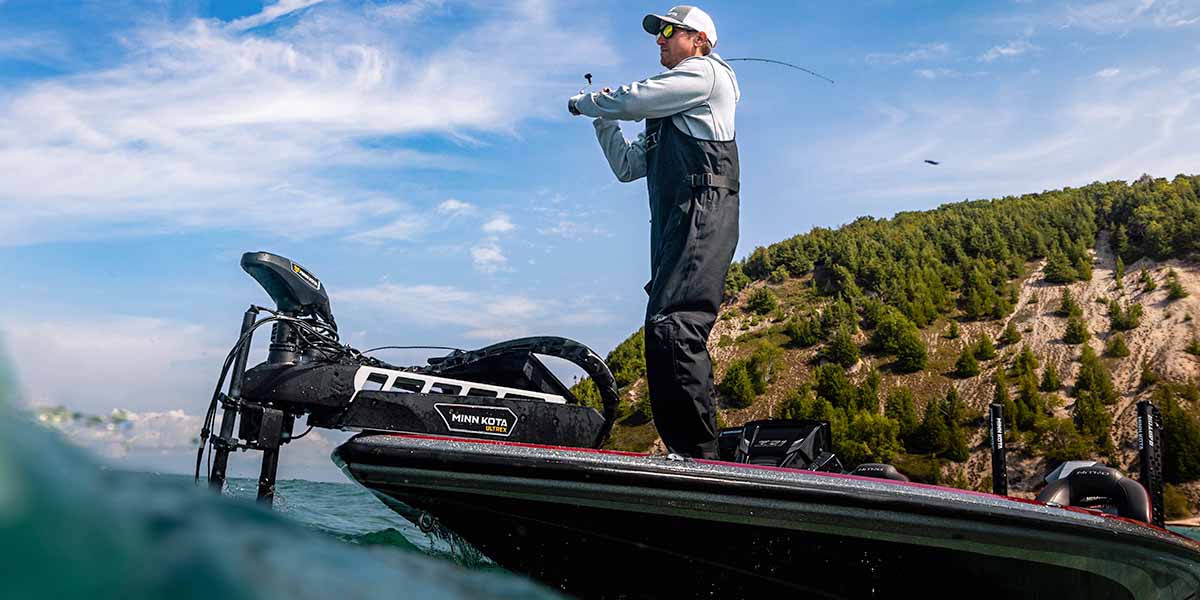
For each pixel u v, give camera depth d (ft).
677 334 8.90
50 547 1.12
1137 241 247.91
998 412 13.64
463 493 7.54
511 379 9.37
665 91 9.36
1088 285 235.61
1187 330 201.05
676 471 7.57
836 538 7.92
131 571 1.24
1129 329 209.77
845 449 176.86
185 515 1.61
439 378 8.83
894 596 8.21
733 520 7.71
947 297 243.60
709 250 9.16
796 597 8.12
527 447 7.56
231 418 7.97
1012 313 230.89
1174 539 9.64
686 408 8.86
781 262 277.03
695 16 10.28
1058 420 175.52
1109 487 11.48
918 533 7.98
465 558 8.29
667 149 9.65
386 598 1.75
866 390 196.34
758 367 217.15
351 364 8.56
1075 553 8.66
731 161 9.51
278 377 8.15
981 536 8.13
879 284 248.32
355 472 7.55
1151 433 11.99
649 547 7.85
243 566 1.54
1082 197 287.48
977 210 296.71
